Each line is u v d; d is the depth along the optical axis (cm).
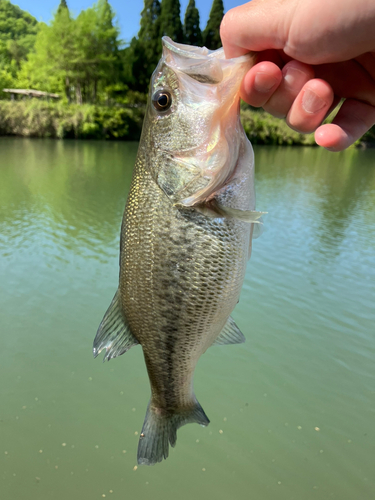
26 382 54
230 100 20
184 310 22
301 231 126
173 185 21
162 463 45
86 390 54
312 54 17
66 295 76
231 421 51
